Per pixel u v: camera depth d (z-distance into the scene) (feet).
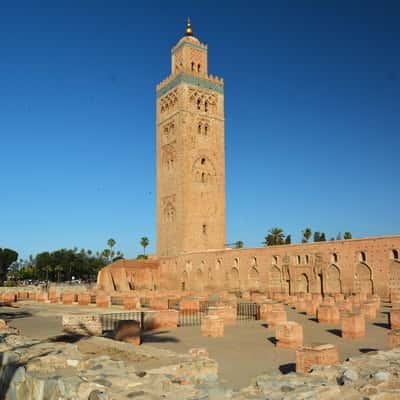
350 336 73.87
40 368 34.40
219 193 284.00
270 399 28.71
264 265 208.03
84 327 79.97
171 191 279.49
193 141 278.05
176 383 31.30
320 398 29.30
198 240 270.05
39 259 497.46
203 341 72.49
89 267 517.55
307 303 113.19
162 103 298.15
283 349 64.08
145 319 87.92
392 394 29.84
